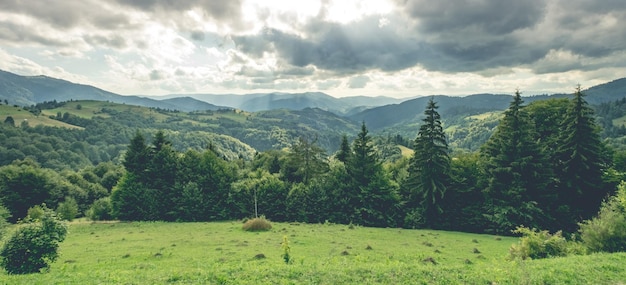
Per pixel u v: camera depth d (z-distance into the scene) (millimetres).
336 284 16875
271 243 37875
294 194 70062
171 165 76125
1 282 18125
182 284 16969
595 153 49094
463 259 30453
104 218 78875
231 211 73125
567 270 18562
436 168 58875
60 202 87625
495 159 54000
